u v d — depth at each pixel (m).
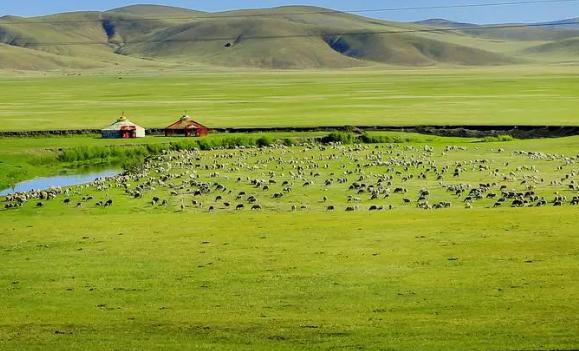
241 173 95.31
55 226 63.59
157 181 89.00
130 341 34.75
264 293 42.19
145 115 177.38
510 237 53.16
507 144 121.56
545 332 33.75
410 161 102.12
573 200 70.94
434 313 37.38
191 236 58.19
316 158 108.38
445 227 57.88
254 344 33.81
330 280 44.19
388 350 32.38
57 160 117.69
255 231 59.34
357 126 146.00
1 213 72.81
